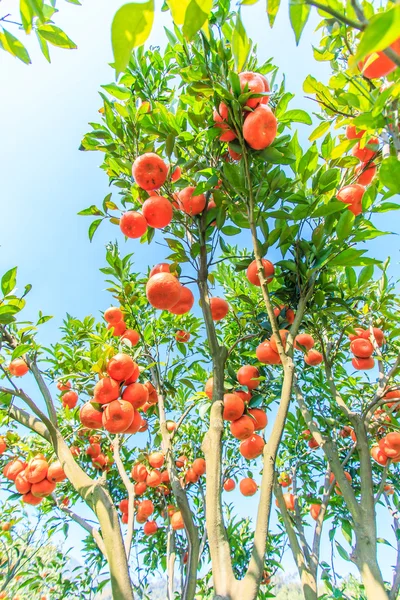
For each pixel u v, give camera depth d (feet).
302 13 3.23
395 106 6.17
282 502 13.00
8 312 10.02
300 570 11.41
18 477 11.51
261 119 7.11
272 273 8.68
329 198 9.24
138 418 9.00
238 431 8.05
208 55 8.03
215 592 5.25
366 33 2.35
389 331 14.33
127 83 11.58
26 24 4.57
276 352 8.57
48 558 20.57
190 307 9.41
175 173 9.80
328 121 9.02
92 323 15.61
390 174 5.09
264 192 9.04
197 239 10.00
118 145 10.62
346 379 14.61
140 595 15.98
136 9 2.61
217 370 7.65
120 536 8.18
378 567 9.33
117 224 10.32
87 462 15.53
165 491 16.51
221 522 5.98
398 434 11.69
